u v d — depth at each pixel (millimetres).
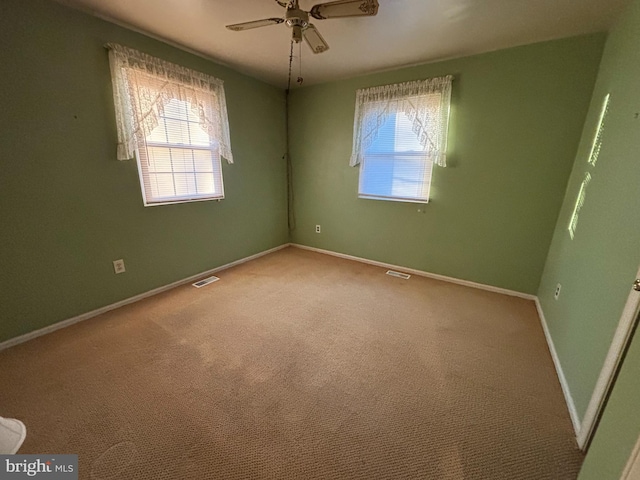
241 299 2746
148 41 2430
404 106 3100
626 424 807
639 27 1601
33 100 1919
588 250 1744
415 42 2443
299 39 1729
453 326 2322
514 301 2789
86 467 1199
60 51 1994
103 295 2459
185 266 3107
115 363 1835
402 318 2434
